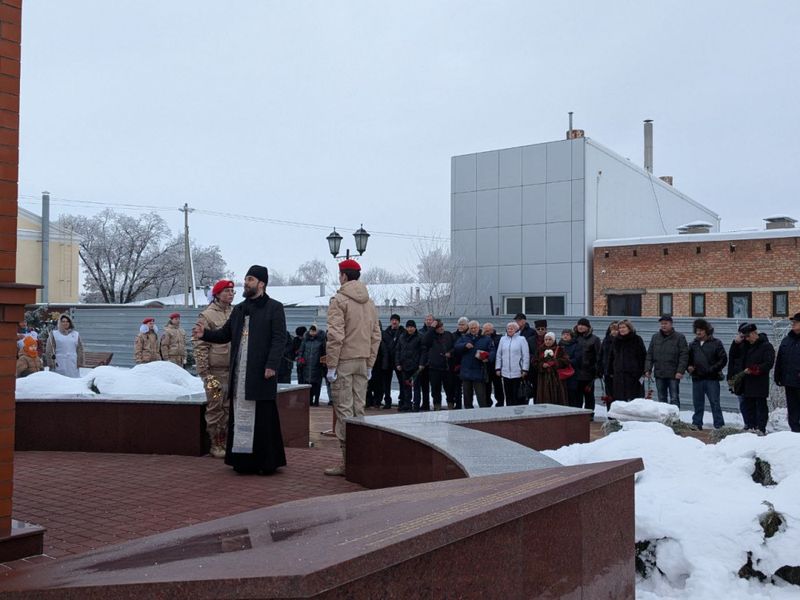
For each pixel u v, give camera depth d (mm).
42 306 29969
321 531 2613
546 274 26188
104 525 5324
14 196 4227
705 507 5434
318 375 16594
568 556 3305
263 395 7145
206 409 8375
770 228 24828
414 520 2656
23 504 6000
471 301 27547
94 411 8719
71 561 2631
